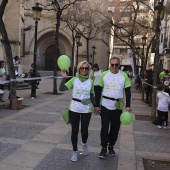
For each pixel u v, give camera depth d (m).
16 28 26.47
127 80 4.97
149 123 8.56
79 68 4.80
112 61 4.89
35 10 14.85
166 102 7.96
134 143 6.21
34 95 13.06
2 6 9.52
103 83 5.03
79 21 23.91
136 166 4.78
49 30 36.47
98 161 4.94
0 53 21.25
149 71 13.26
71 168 4.57
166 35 30.64
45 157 5.01
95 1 35.16
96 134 6.75
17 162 4.71
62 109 10.23
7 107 9.91
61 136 6.41
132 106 12.41
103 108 4.98
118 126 5.09
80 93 4.78
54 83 15.65
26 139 6.06
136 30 28.23
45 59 38.97
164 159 5.23
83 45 36.78
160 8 9.48
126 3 24.83
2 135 6.30
